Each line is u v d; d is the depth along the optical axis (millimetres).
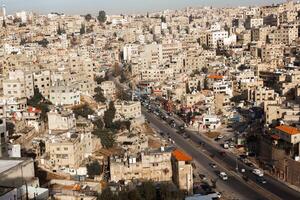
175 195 183625
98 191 172375
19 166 136250
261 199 196625
